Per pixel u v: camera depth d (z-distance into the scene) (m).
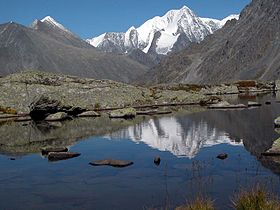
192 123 44.78
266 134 33.62
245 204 13.26
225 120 46.06
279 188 17.33
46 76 70.88
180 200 16.75
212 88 128.12
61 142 33.22
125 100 69.62
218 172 21.12
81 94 65.38
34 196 18.05
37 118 53.59
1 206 16.81
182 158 25.45
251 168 21.73
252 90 146.12
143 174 21.36
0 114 54.91
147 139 34.16
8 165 24.39
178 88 124.25
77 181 20.34
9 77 67.12
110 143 32.41
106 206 16.44
